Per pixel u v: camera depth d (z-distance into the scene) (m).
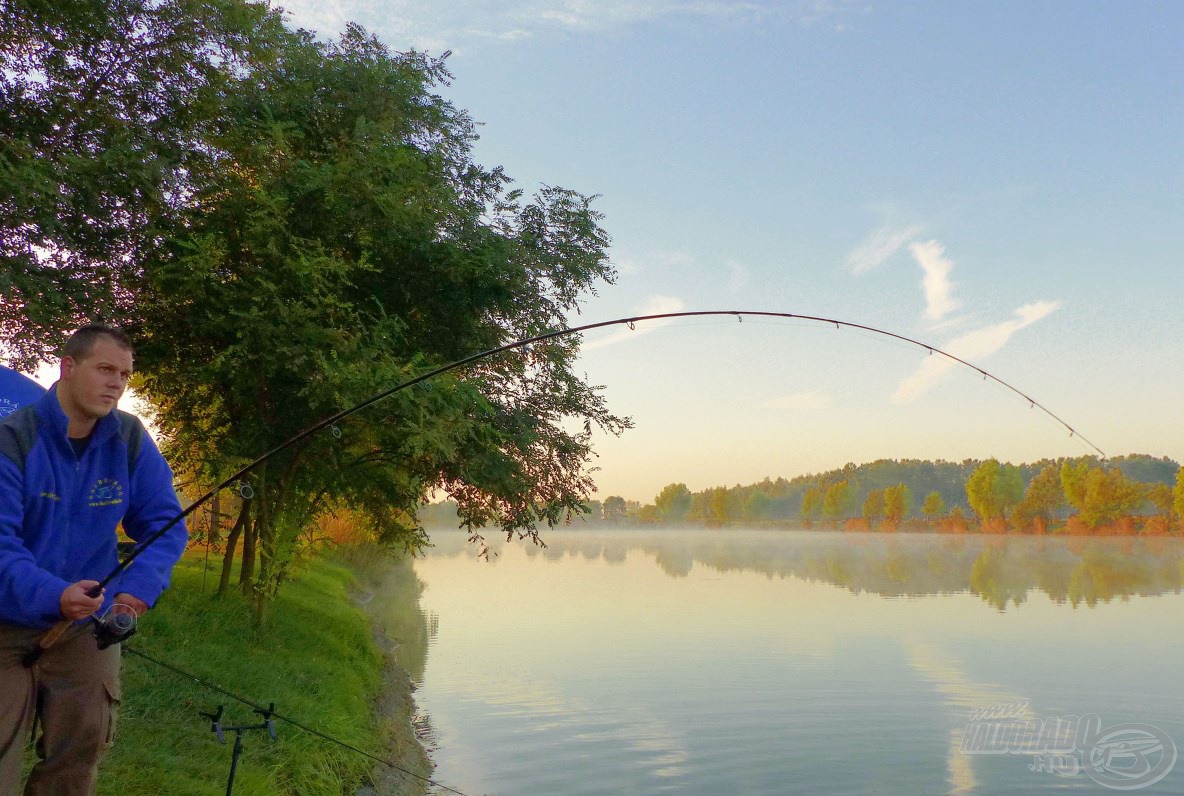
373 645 15.57
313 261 9.15
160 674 7.87
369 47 11.90
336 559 30.06
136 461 2.95
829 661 18.59
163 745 6.38
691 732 12.27
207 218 9.74
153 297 9.93
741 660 18.44
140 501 2.96
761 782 10.14
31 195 7.14
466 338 12.02
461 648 19.23
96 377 2.74
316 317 9.62
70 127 8.91
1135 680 16.91
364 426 10.75
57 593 2.51
